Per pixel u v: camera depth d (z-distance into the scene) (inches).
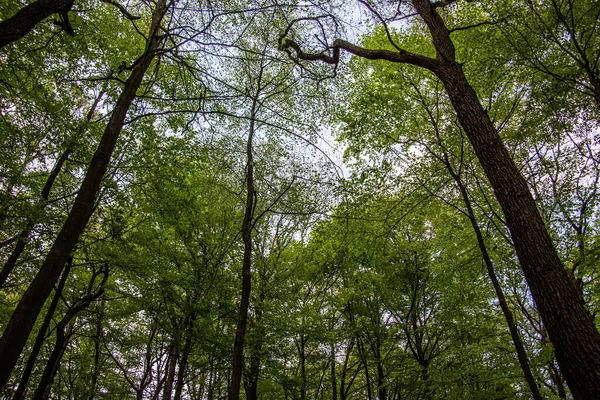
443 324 561.0
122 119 199.0
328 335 531.2
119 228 406.6
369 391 685.9
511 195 215.3
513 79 415.8
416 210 457.1
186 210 439.8
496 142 233.6
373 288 635.5
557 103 408.2
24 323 140.4
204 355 505.4
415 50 439.2
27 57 304.7
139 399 624.4
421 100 443.5
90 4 345.4
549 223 444.1
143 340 634.2
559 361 180.5
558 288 184.9
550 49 388.2
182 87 359.9
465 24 398.3
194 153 410.9
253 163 342.0
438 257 502.0
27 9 191.9
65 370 663.1
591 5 350.6
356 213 390.3
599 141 429.1
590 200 448.1
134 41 417.4
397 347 711.7
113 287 474.3
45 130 342.6
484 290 518.3
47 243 374.0
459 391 491.5
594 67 342.6
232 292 491.8
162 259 460.8
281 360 550.3
